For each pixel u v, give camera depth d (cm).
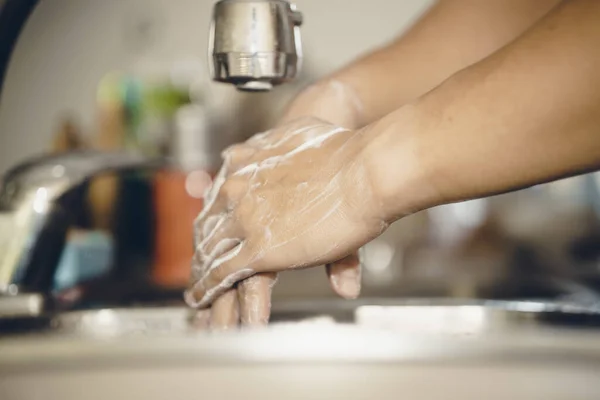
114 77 266
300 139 68
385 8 272
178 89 239
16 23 79
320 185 64
